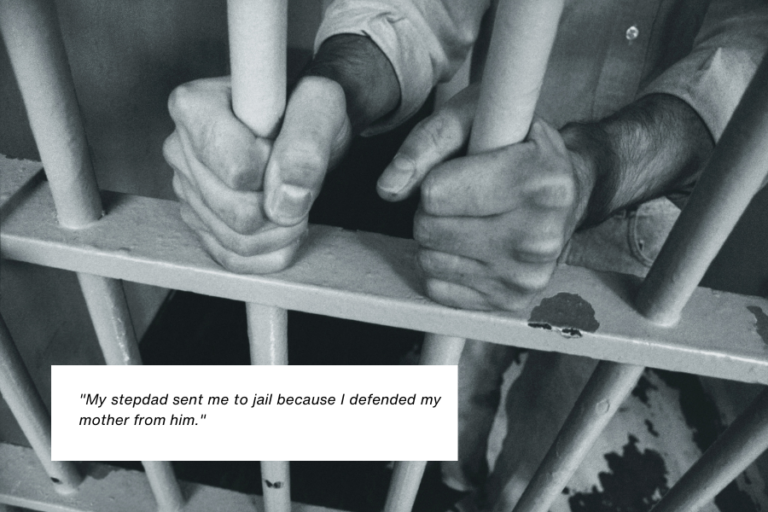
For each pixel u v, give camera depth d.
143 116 1.08
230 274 0.47
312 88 0.41
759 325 0.47
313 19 1.89
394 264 0.49
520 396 1.22
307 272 0.48
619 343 0.46
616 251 1.04
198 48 1.25
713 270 1.36
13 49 0.38
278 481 0.71
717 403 1.31
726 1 0.87
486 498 1.11
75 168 0.46
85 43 0.85
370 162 1.89
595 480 1.17
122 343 0.61
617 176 0.59
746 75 0.72
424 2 0.85
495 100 0.35
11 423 0.92
